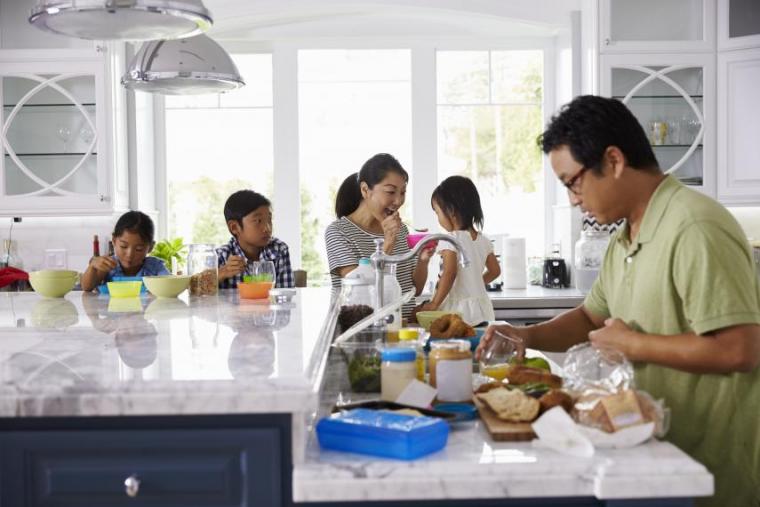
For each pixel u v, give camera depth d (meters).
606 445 1.28
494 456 1.25
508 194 5.09
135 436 1.31
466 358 1.65
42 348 1.67
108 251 4.73
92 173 4.46
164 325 2.06
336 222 3.21
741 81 4.36
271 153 5.04
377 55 5.02
